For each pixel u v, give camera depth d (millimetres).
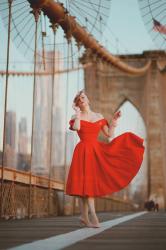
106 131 5395
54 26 12359
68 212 13945
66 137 13766
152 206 36562
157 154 46938
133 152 5152
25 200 9727
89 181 5109
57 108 26797
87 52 19312
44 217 10445
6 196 8516
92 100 40594
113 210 28312
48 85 23016
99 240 3369
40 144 29797
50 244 3012
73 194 5117
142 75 47844
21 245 2914
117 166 5152
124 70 36500
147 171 47156
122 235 3904
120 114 5379
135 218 9117
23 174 9508
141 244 3041
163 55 46594
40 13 10320
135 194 61344
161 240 3373
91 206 5191
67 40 12914
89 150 5172
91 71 41219
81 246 2889
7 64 8578
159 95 47344
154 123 47281
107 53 29484
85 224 5371
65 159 13586
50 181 11789
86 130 5234
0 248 2709
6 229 4824
